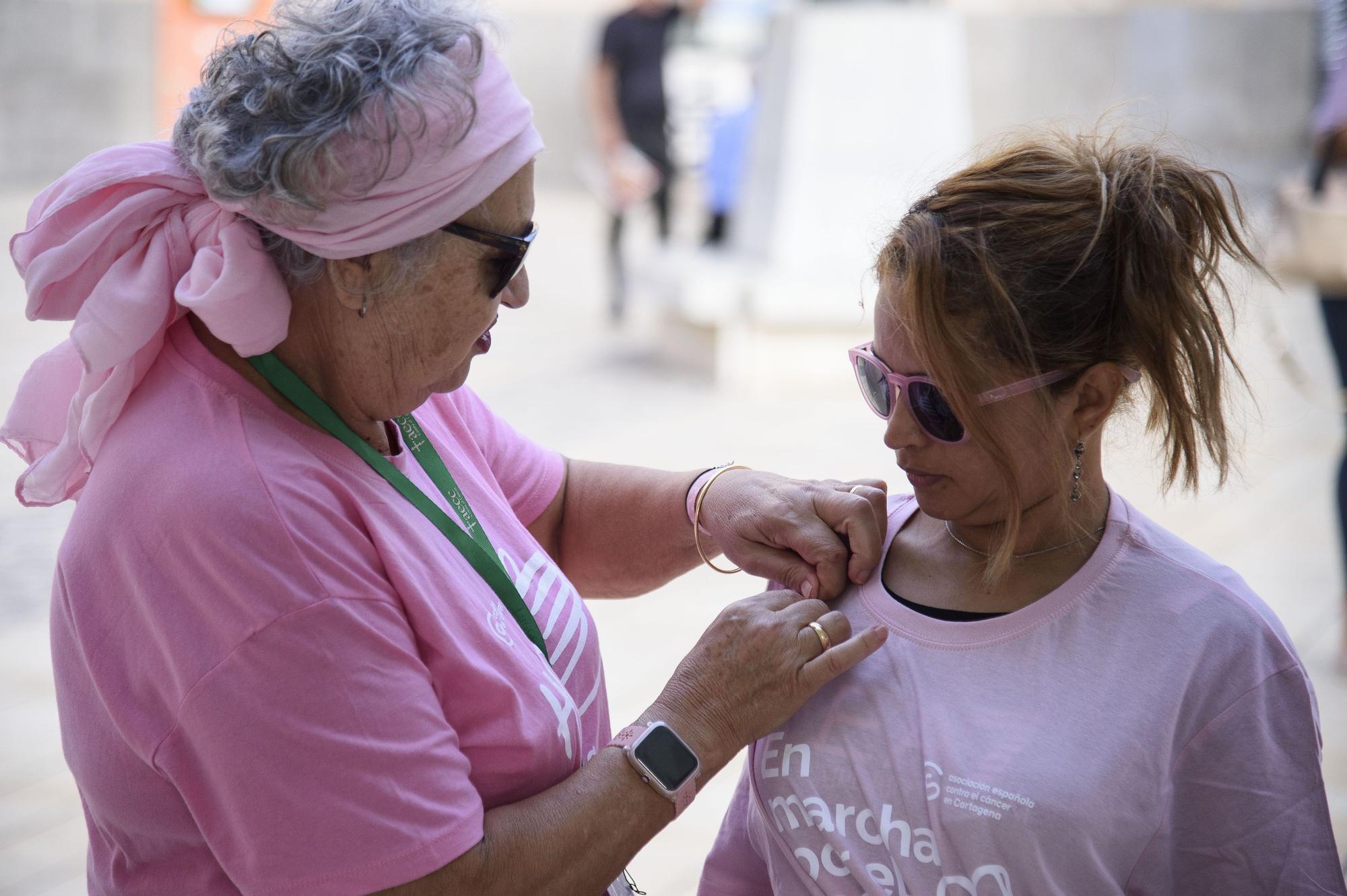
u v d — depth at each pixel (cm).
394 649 141
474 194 141
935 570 159
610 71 908
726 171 915
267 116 135
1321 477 556
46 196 144
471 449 188
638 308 989
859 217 766
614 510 208
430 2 141
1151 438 147
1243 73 1394
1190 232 142
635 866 302
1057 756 139
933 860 142
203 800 138
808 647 154
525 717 153
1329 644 402
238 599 134
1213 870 140
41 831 316
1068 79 1463
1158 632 142
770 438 649
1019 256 138
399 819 136
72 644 144
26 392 156
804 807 150
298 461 144
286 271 142
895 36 772
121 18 1416
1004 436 142
